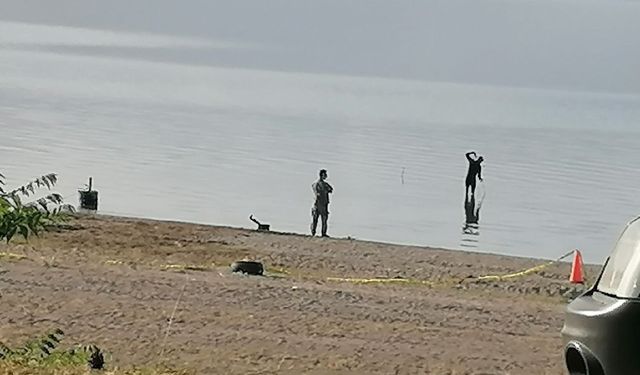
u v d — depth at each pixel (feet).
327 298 192.85
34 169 440.86
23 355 123.03
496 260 271.49
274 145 581.12
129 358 139.95
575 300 91.97
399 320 177.27
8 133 560.61
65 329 155.84
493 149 618.85
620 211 418.51
